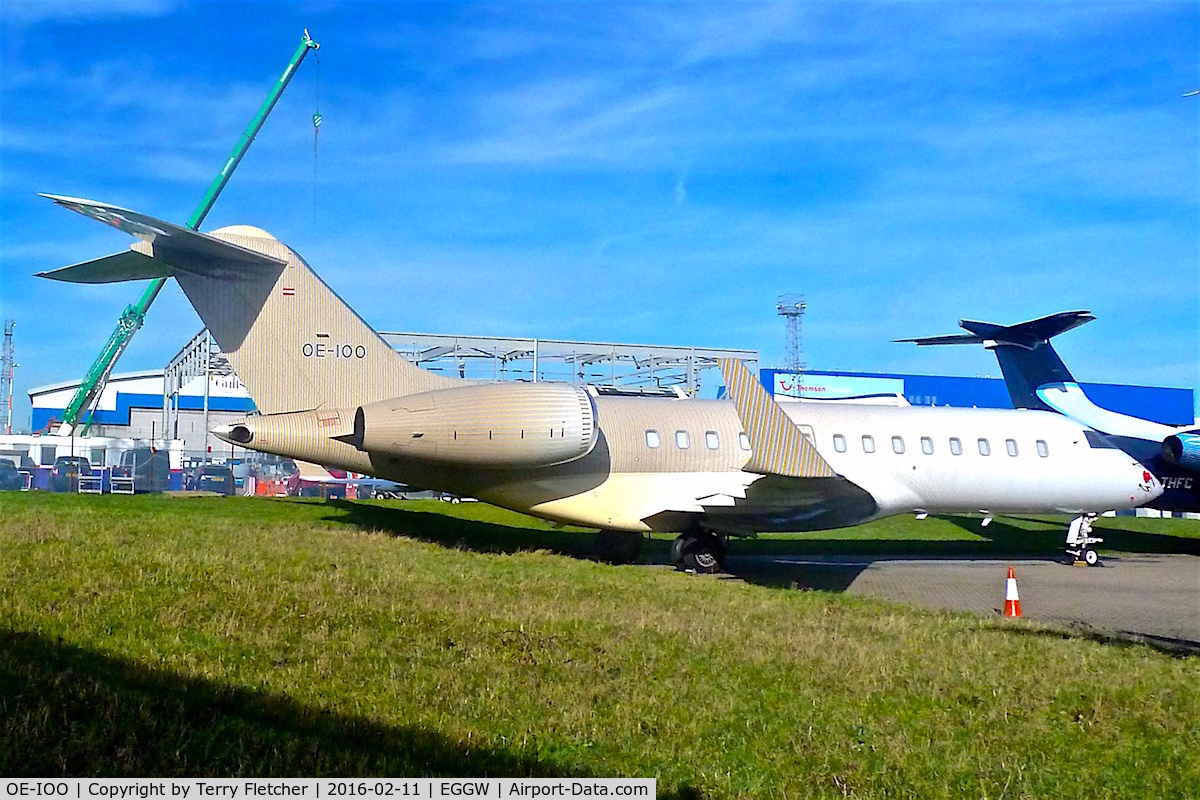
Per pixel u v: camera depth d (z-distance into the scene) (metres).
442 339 43.03
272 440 17.39
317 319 17.83
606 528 18.75
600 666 9.07
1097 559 22.59
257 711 7.17
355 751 6.46
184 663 8.18
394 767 6.18
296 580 12.08
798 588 16.47
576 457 17.41
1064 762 7.14
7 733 6.03
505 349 44.19
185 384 62.22
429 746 6.71
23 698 6.64
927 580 18.50
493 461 17.11
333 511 22.19
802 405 20.81
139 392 74.56
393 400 17.45
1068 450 21.44
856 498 17.25
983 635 11.51
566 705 7.85
